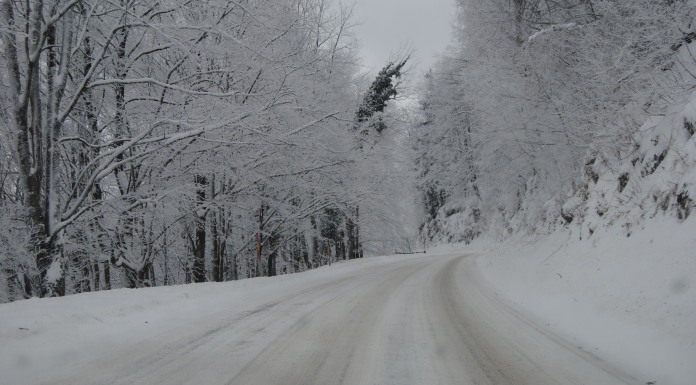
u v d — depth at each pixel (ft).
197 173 51.98
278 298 33.40
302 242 100.22
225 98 46.34
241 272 102.47
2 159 52.39
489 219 108.88
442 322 23.29
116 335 19.69
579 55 42.65
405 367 15.35
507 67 53.52
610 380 14.01
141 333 20.34
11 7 36.83
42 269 37.22
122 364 15.35
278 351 17.35
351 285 42.63
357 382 13.79
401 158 98.78
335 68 77.46
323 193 74.49
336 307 28.58
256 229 74.95
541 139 54.44
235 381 13.73
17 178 58.29
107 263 63.21
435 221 188.03
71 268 57.93
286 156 56.13
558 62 46.70
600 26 39.29
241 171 53.01
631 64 34.55
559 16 45.60
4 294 44.75
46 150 38.32
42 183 38.91
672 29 31.76
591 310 22.95
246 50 47.01
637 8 32.65
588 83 38.83
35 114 37.11
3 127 44.39
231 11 47.91
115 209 47.80
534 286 34.71
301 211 76.07
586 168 43.34
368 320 23.90
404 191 101.19
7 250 39.14
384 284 42.78
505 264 53.21
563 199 49.55
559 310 25.23
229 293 35.88
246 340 19.16
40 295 36.99
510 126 57.93
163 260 77.15
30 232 36.29
